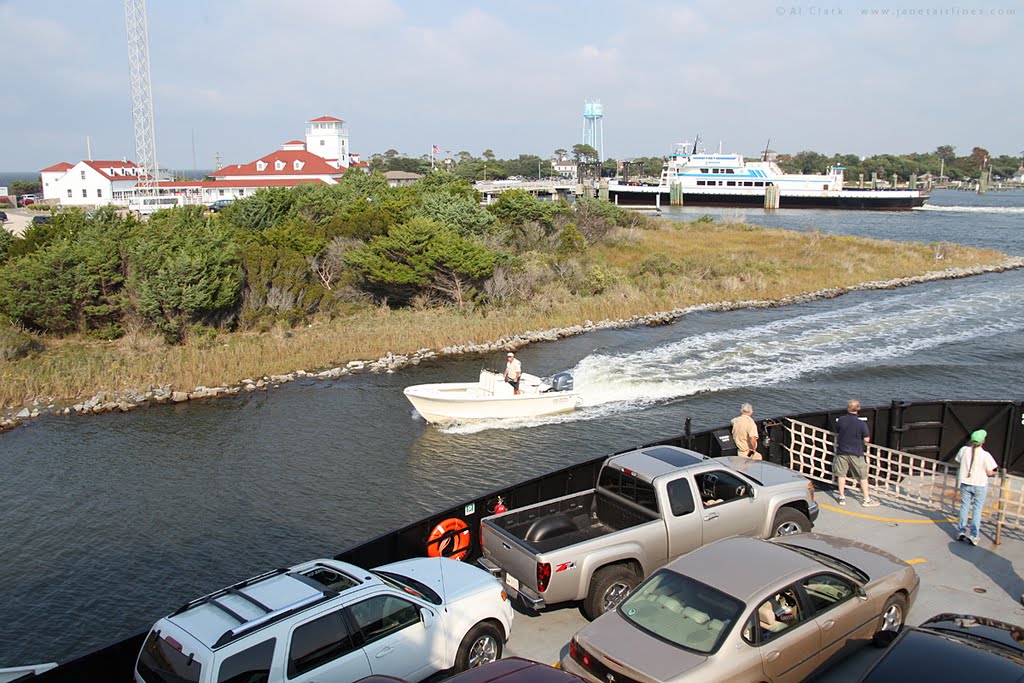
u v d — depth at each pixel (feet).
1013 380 93.86
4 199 402.11
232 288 113.91
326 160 394.32
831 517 40.57
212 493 61.41
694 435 44.68
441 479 64.23
